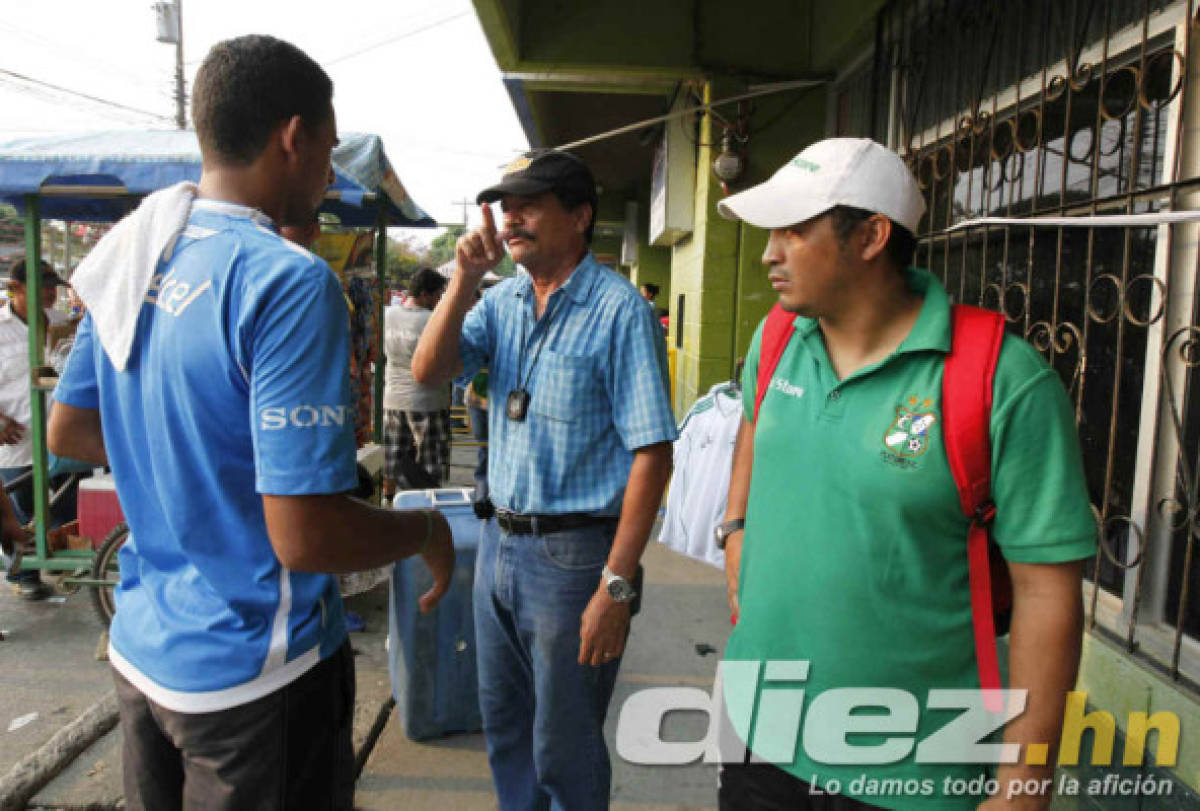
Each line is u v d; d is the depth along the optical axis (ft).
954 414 4.18
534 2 18.72
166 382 4.28
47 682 11.43
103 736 9.99
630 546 6.31
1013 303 9.57
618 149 35.35
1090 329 8.07
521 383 6.84
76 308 25.72
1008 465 4.12
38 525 13.58
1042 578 4.14
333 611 4.80
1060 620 4.10
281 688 4.45
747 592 5.06
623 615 6.38
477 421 19.81
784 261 4.60
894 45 13.87
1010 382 4.12
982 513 4.30
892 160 4.48
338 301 4.31
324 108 4.74
